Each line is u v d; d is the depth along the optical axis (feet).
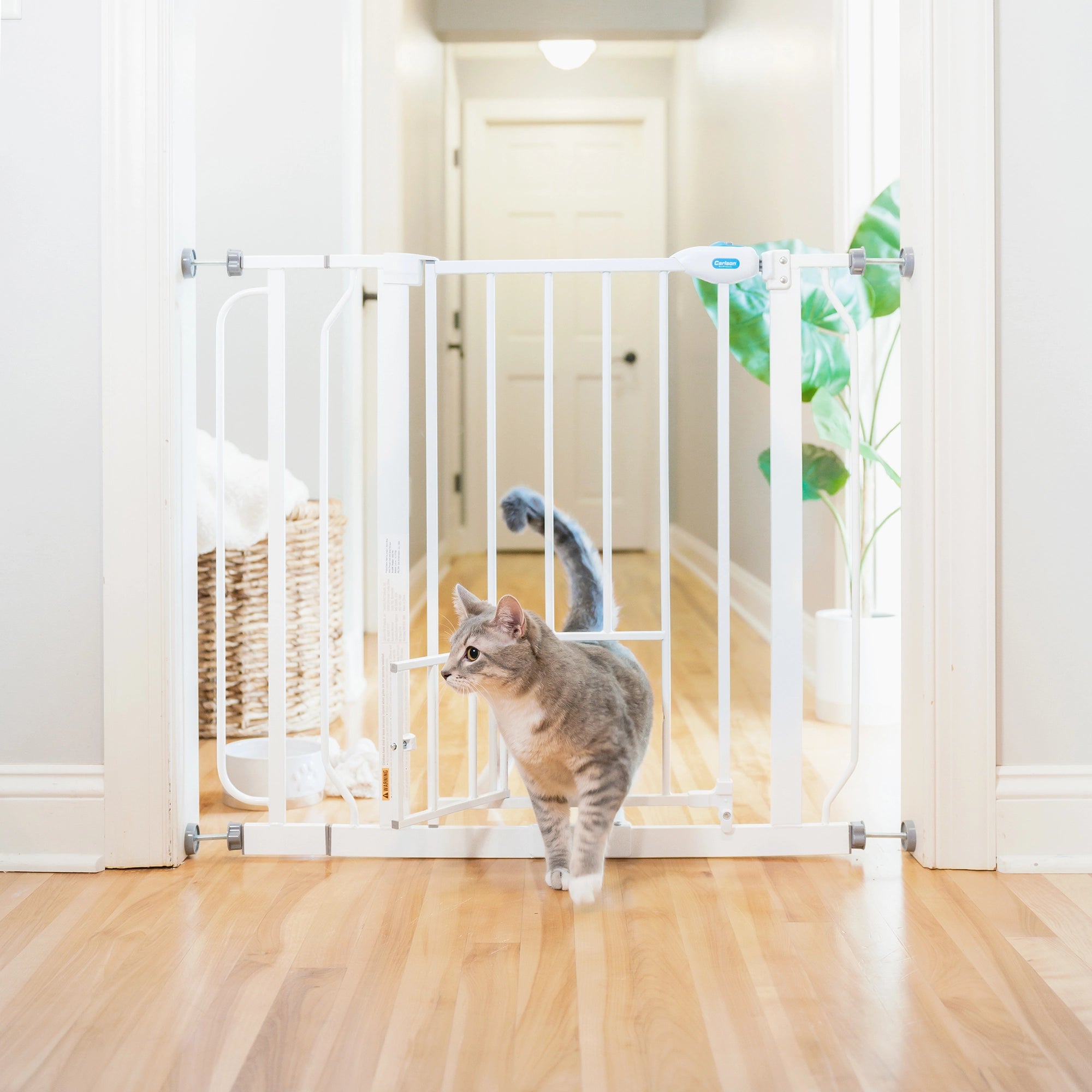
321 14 9.67
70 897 4.96
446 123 18.34
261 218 9.70
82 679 5.39
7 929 4.58
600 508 20.18
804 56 10.30
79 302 5.32
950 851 5.31
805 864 5.39
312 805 6.47
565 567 5.82
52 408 5.34
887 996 3.94
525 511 5.72
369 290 11.39
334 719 8.65
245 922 4.65
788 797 5.48
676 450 19.63
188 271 5.45
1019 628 5.35
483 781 6.10
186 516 5.49
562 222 19.89
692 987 4.02
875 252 8.20
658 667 10.39
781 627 5.43
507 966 4.20
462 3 16.76
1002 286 5.30
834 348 8.64
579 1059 3.51
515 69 19.75
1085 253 5.29
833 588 9.36
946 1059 3.51
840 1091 3.33
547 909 4.79
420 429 14.47
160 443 5.29
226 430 9.68
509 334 19.99
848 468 8.91
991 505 5.24
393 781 5.30
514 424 20.11
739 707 8.79
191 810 5.58
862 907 4.82
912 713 5.49
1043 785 5.35
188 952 4.34
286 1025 3.74
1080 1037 3.65
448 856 5.47
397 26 11.00
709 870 5.29
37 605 5.38
